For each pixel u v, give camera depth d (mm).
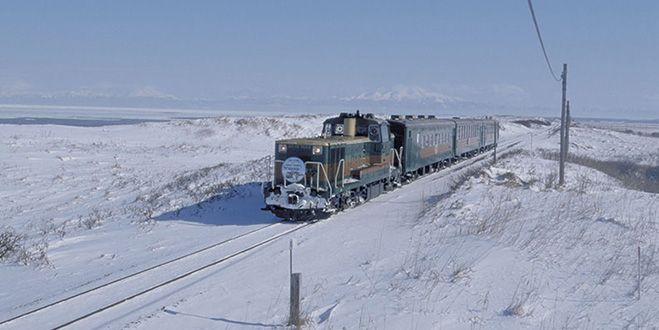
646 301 10086
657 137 78250
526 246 13727
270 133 59094
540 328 9016
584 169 29859
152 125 64375
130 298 10883
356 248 14469
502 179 24422
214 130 59969
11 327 9586
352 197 20406
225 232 17156
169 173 33812
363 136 22125
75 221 21266
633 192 21719
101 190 28703
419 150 27672
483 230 15297
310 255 13852
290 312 9297
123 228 19359
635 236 14375
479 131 44219
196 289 11359
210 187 25172
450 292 10703
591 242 13969
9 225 21109
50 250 16422
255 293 11070
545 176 25438
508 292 10680
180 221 19625
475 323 9266
